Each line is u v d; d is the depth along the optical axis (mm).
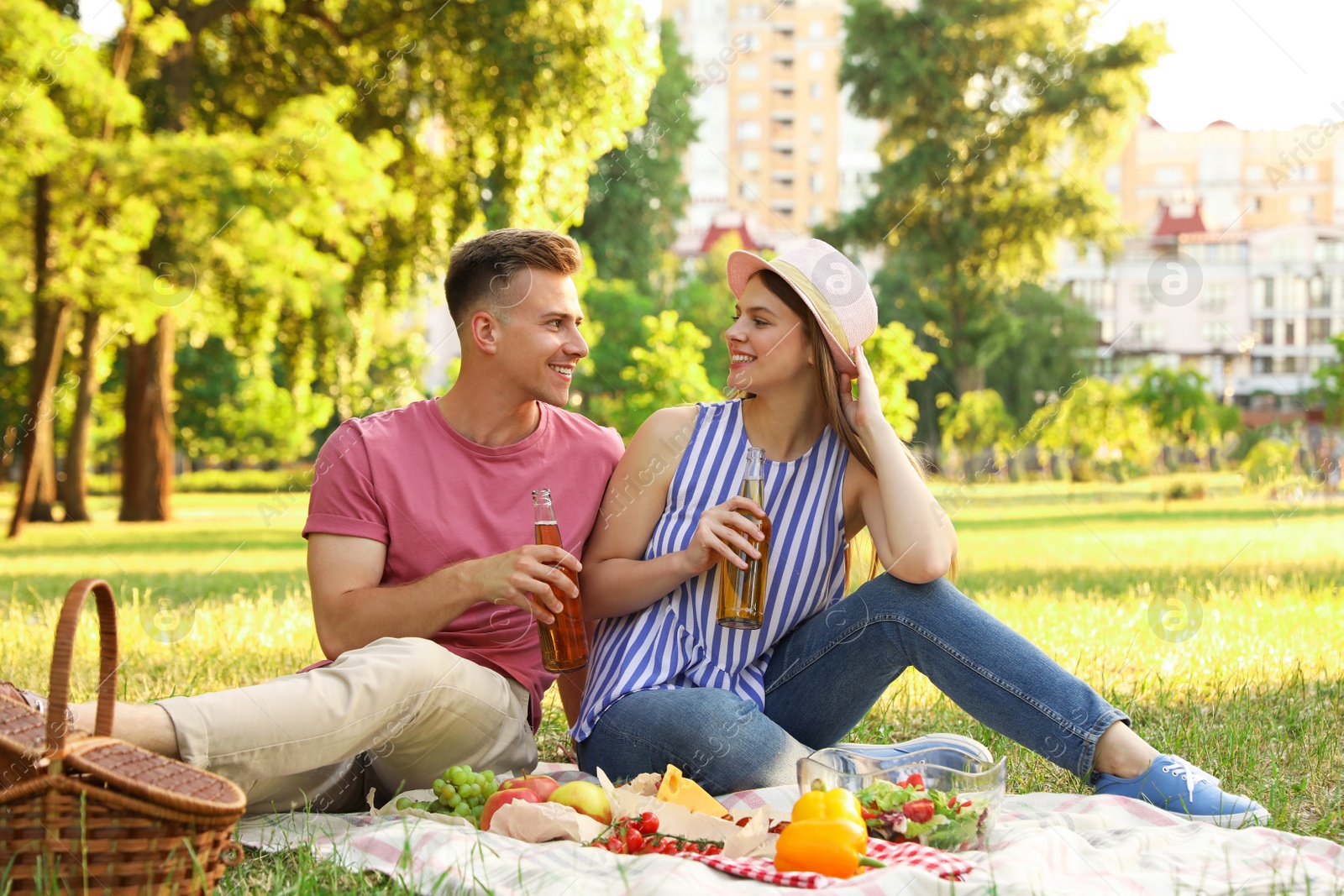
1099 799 1759
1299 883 1378
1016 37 20094
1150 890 1362
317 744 1610
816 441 2033
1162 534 8062
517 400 1979
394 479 1932
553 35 10898
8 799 1191
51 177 10328
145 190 10453
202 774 1357
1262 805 1777
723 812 1647
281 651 3449
